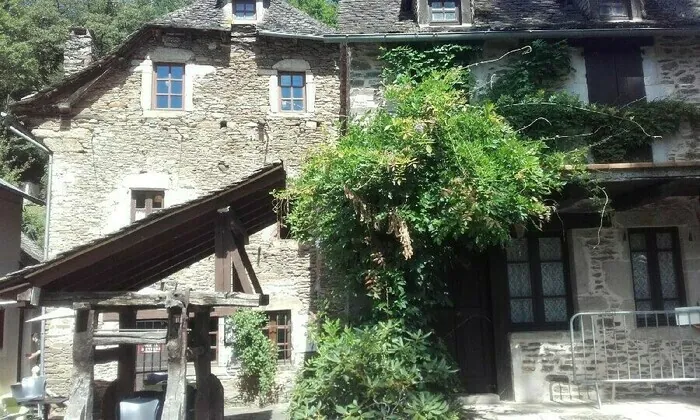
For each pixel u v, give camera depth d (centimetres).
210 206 542
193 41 1255
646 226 835
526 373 800
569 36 853
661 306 829
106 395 669
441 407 585
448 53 863
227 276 539
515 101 824
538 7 973
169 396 512
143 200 1205
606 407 719
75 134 1196
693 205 836
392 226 644
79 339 529
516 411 714
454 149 636
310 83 1277
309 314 1112
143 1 3075
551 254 850
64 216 1166
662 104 828
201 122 1231
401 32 854
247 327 1147
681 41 884
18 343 1348
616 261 827
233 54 1264
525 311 836
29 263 1568
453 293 841
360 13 963
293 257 1210
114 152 1200
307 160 744
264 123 1245
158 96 1240
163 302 528
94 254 518
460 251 815
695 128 836
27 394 922
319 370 608
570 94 852
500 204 628
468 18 905
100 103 1214
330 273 866
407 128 634
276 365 1164
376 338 610
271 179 554
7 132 2267
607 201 724
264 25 1280
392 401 578
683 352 805
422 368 622
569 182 720
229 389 1151
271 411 1038
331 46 1295
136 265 642
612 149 811
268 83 1266
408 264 685
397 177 632
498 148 661
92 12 2928
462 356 825
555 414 687
